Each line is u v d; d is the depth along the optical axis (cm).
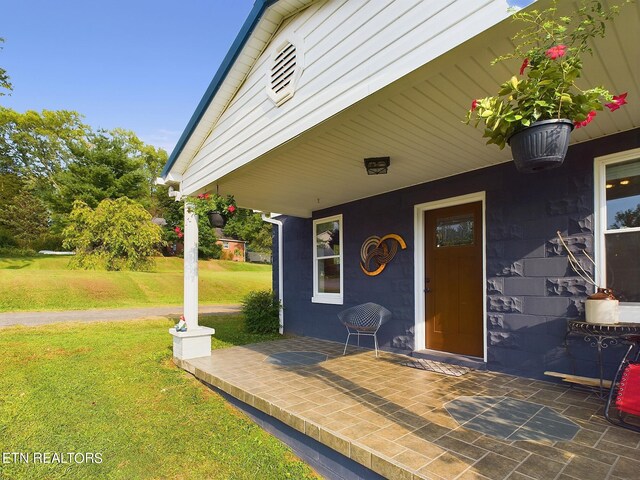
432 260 482
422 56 207
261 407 311
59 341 641
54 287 1293
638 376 244
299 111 301
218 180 450
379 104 268
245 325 746
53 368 484
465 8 189
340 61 262
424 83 240
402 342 500
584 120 175
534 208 373
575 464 198
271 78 339
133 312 1116
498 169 405
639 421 256
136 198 2345
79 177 2217
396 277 515
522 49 203
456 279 454
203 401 377
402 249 510
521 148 181
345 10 261
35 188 2644
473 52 197
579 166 344
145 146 3250
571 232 347
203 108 420
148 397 388
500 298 394
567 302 346
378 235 547
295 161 401
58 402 373
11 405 363
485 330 406
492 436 233
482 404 293
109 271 1700
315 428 252
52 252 2459
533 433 237
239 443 294
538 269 367
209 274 2081
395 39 223
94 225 1741
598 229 331
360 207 580
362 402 301
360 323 498
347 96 255
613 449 215
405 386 346
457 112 284
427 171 437
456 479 183
